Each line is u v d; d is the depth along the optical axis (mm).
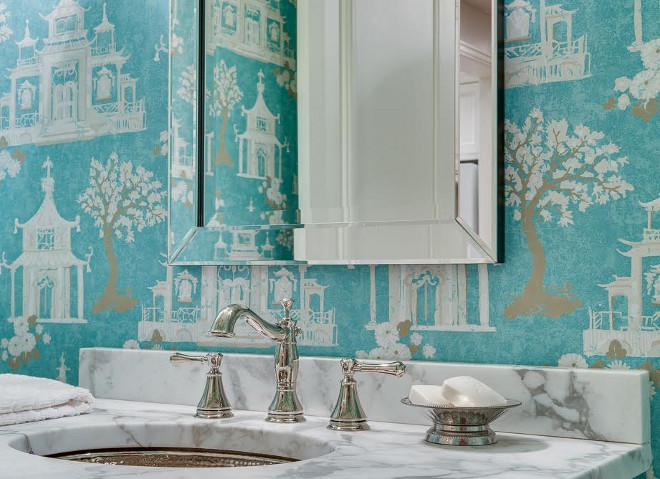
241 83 1500
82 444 1285
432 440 1124
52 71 1771
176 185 1570
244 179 1488
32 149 1788
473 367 1236
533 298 1237
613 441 1134
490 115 1239
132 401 1563
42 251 1762
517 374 1204
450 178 1272
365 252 1350
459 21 1270
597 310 1191
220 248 1512
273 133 1458
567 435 1166
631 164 1174
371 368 1231
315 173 1405
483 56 1247
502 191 1253
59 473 948
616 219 1183
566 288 1215
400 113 1322
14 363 1790
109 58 1692
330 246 1385
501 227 1248
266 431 1248
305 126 1421
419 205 1300
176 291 1581
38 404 1323
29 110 1797
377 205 1340
